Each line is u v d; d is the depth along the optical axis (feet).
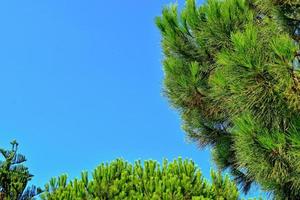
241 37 26.86
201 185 25.88
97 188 26.48
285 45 25.64
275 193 31.50
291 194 31.24
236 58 26.63
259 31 31.99
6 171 25.85
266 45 28.35
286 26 32.37
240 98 28.02
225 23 35.63
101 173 27.30
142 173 27.68
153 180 26.25
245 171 31.14
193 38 40.29
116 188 26.45
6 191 25.79
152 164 27.73
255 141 27.84
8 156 26.30
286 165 27.81
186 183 25.58
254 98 27.14
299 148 26.53
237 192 25.94
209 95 35.24
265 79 26.66
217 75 31.78
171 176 26.23
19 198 26.11
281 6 31.83
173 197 24.88
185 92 38.65
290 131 27.78
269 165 28.25
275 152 27.50
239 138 29.04
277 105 27.61
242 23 35.76
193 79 37.91
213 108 38.55
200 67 38.96
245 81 26.78
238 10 36.29
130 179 27.27
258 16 38.42
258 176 29.91
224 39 35.68
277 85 26.76
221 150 41.57
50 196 26.73
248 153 28.50
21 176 26.23
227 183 26.20
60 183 27.45
